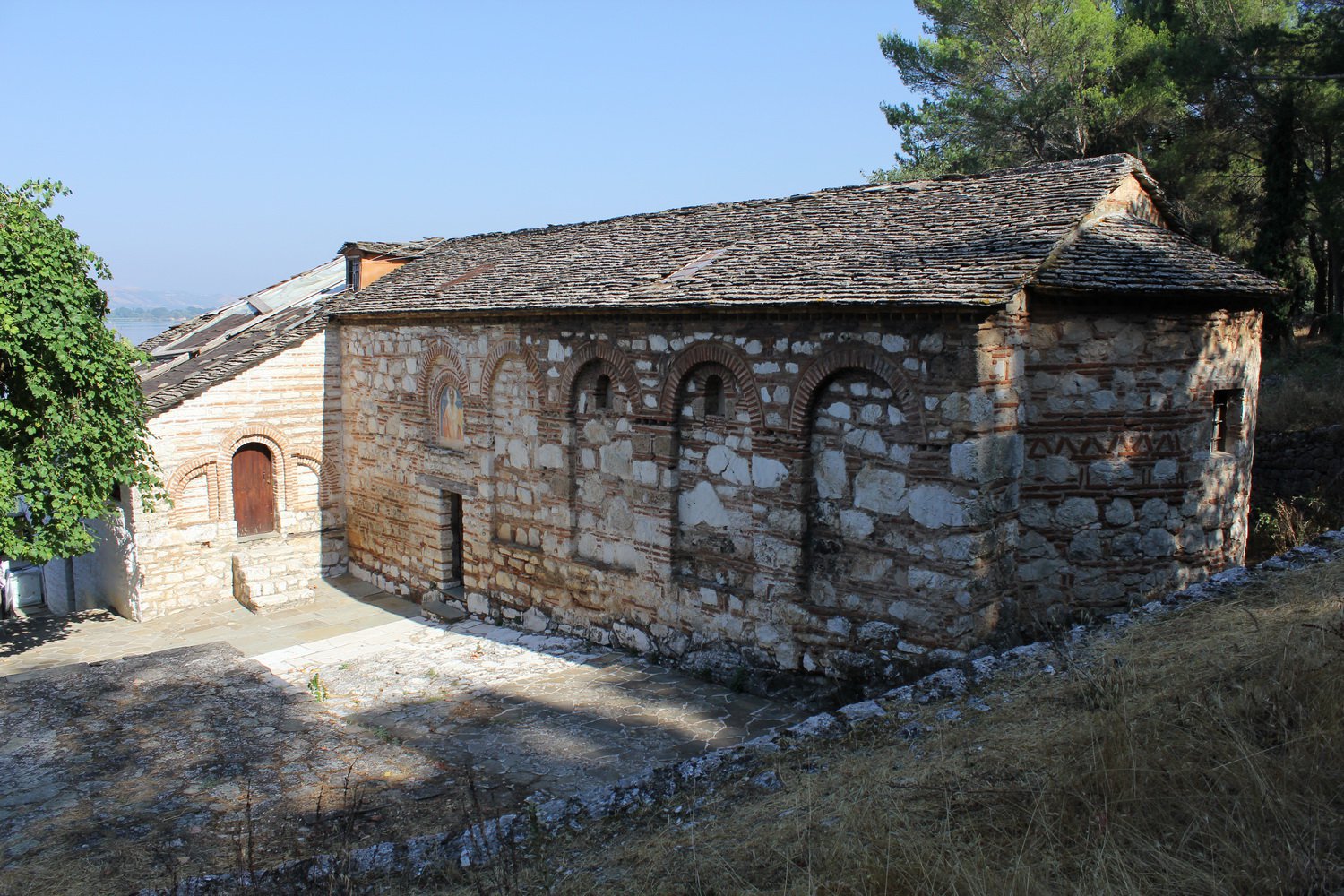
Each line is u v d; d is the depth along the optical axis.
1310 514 16.06
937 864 5.12
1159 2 29.33
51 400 15.23
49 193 15.45
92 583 19.59
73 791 9.25
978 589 10.02
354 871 6.93
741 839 6.32
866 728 7.89
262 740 10.61
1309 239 30.67
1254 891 4.51
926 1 30.39
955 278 10.12
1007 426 10.05
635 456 13.41
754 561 12.05
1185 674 7.00
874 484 10.77
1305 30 22.77
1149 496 11.29
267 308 25.23
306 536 19.91
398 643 15.73
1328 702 5.83
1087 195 11.39
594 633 14.50
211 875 7.11
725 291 12.05
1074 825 5.38
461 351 16.47
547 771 10.12
